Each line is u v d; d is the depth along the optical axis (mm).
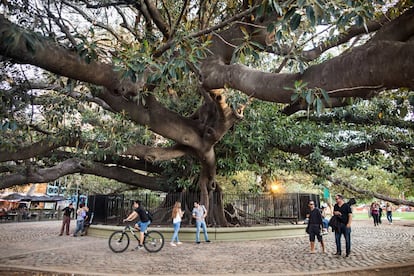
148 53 4625
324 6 3334
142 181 17109
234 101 7523
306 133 14164
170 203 16359
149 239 10812
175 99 12945
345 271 7457
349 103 4535
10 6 5188
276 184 19641
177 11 8719
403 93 5125
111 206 16812
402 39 2801
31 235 15914
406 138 12969
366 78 2590
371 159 15211
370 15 3566
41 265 8227
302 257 9469
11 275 7426
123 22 8805
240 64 4996
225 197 16766
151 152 11562
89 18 7867
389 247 11359
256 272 7469
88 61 4551
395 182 21688
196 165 14922
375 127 13383
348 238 9578
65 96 8727
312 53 7320
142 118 8336
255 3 5500
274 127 13695
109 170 16281
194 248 11383
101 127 10422
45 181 13016
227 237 13812
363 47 2785
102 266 8148
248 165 14383
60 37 5668
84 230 15922
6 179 12164
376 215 23484
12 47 3596
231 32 6305
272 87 3660
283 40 5969
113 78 5262
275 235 14695
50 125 9812
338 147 14234
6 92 5793
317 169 16156
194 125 11211
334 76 2869
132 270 7691
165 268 7945
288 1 3303
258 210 16734
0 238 14547
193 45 4789
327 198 24484
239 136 13586
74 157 14336
